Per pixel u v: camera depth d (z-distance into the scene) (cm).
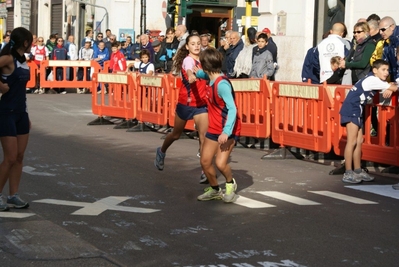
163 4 3297
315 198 900
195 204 858
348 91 1089
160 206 844
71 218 778
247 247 677
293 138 1199
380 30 1127
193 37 963
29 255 645
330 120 1133
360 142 1018
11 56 782
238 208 838
